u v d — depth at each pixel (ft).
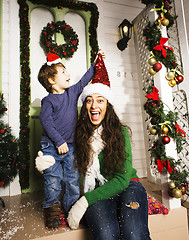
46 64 4.99
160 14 5.77
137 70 8.57
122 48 8.80
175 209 4.99
